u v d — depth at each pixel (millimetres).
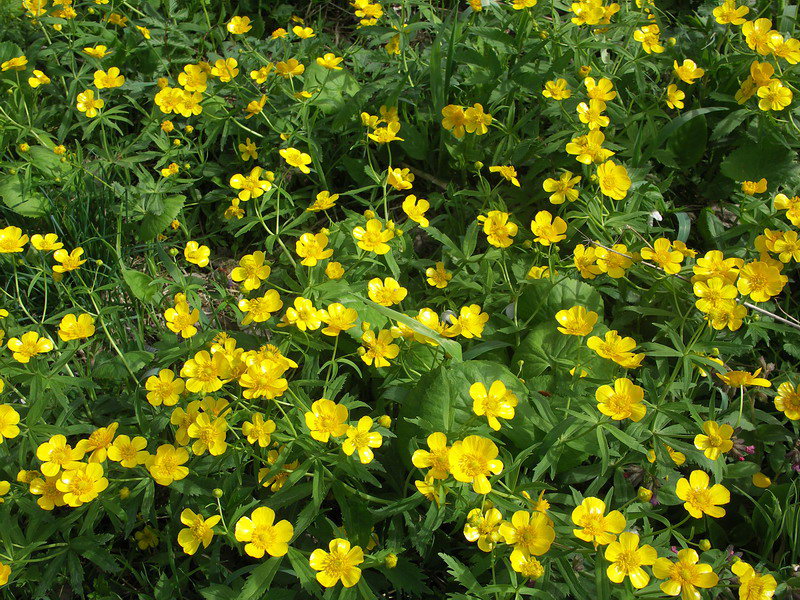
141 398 567
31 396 521
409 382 546
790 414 527
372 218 583
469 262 606
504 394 475
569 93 651
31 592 504
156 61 794
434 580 512
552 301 594
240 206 717
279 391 469
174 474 467
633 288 609
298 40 834
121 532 541
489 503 456
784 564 518
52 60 778
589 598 458
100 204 680
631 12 742
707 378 572
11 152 733
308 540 515
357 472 464
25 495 507
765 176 681
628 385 472
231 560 528
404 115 732
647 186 640
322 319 522
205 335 553
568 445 503
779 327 564
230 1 890
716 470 496
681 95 657
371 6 747
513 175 630
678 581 417
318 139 727
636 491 517
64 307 650
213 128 749
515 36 713
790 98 640
